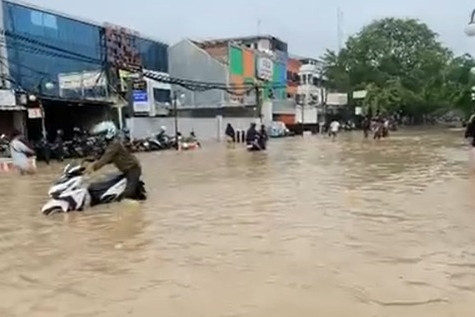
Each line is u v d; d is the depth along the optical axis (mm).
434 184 12406
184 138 32500
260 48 61094
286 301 4832
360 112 62750
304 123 57688
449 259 6047
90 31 32125
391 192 11281
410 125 76562
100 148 23203
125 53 35562
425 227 7711
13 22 26922
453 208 9148
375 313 4488
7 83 25547
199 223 8469
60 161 23328
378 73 68000
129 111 30734
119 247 7051
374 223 8094
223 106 45250
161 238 7492
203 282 5453
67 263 6359
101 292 5270
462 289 5039
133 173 10703
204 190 12367
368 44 69688
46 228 8414
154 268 6027
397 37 71938
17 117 24234
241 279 5512
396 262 5973
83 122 29062
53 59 29188
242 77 48688
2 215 9703
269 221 8469
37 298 5160
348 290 5078
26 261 6508
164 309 4738
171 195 11641
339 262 6023
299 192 11602
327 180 13703
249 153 25766
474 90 41125
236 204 10219
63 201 9695
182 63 45906
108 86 27922
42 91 26406
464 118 63719
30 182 15227
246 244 6988
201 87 39656
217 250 6723
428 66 68812
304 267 5863
